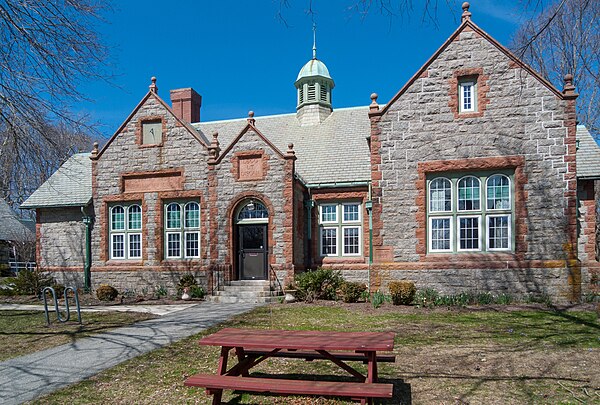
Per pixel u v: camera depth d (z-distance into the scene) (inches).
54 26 414.6
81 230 874.1
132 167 822.5
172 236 808.9
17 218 1440.7
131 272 805.9
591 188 686.5
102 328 482.3
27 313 606.2
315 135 911.0
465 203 635.5
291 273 712.4
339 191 780.0
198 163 791.7
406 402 249.1
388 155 653.3
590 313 513.7
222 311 593.6
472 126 630.5
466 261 617.6
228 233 743.7
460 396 255.1
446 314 528.7
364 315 532.4
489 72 629.3
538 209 605.3
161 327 480.4
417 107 649.0
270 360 335.6
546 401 246.4
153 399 266.7
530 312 529.7
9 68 413.7
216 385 230.1
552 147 606.2
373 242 650.8
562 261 592.7
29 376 318.7
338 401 256.7
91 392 281.4
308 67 964.6
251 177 741.9
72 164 959.6
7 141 471.5
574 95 600.1
